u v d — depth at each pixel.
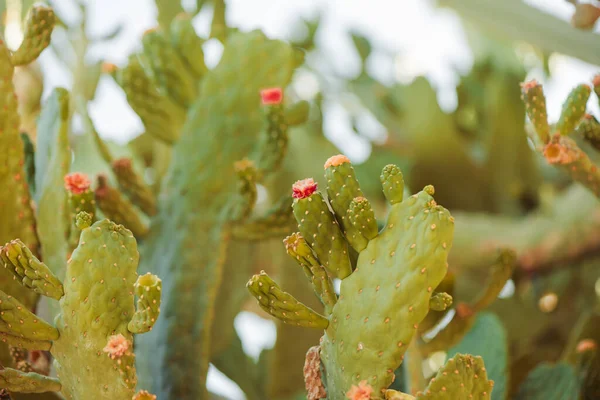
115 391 1.27
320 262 1.32
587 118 1.47
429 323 1.50
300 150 2.43
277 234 1.62
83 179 1.42
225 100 1.69
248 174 1.58
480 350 1.61
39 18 1.46
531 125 1.49
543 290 2.33
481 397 1.27
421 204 1.29
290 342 1.92
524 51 2.79
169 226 1.63
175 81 1.72
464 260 2.32
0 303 1.27
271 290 1.29
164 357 1.57
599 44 2.22
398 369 1.46
